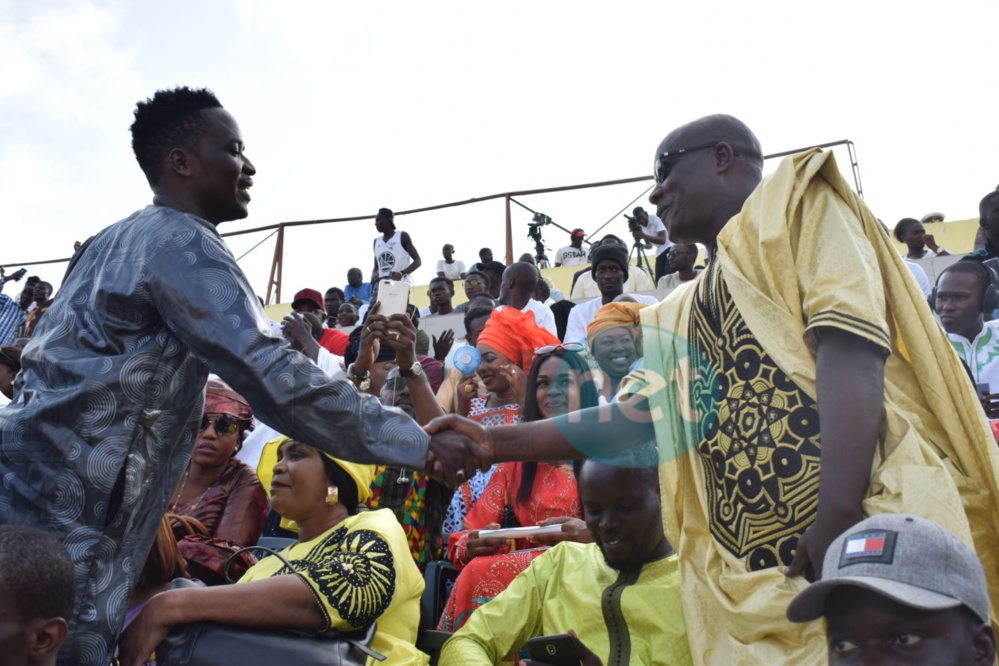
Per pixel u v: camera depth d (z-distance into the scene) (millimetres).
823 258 2404
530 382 4012
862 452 2191
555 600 3291
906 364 2498
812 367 2404
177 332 2406
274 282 12922
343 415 2416
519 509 4234
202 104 2680
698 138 2865
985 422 2422
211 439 4496
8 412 2369
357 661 2945
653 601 3012
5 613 2143
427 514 4570
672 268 9562
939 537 1844
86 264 2559
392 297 3893
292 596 2902
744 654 2361
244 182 2742
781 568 2354
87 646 2283
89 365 2355
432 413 3877
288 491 3592
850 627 1826
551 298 10141
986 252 6320
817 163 2504
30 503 2299
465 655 3225
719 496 2539
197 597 2824
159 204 2631
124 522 2373
